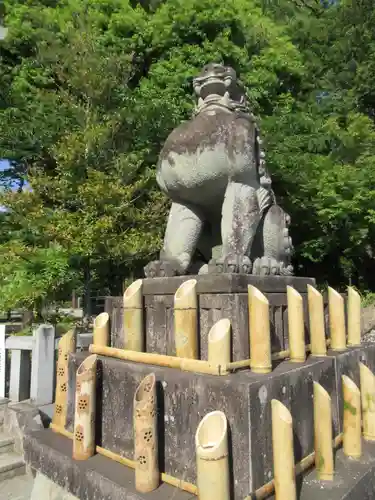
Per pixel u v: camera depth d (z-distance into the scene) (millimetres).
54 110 7305
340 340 2412
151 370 1835
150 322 2145
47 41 7656
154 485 1604
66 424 2271
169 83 7930
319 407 1745
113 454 1884
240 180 2348
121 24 8359
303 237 10164
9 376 4242
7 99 8164
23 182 9039
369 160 8680
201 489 1362
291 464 1478
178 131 2506
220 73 2619
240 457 1462
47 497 2066
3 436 3537
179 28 8539
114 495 1634
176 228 2523
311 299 2230
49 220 6621
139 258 7297
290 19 11781
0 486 3090
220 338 1662
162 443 1727
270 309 2049
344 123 9914
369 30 11016
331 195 8406
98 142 6734
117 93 7383
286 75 9766
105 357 2164
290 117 9109
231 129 2320
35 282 6367
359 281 11406
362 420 2238
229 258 2127
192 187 2410
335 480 1698
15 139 7484
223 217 2326
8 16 8188
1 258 6715
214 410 1562
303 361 1981
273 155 8203
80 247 6414
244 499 1399
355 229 9422
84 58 7055
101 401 2049
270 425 1557
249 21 9023
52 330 3904
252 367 1718
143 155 7441
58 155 6785
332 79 10891
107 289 9289
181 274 2398
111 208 6590
